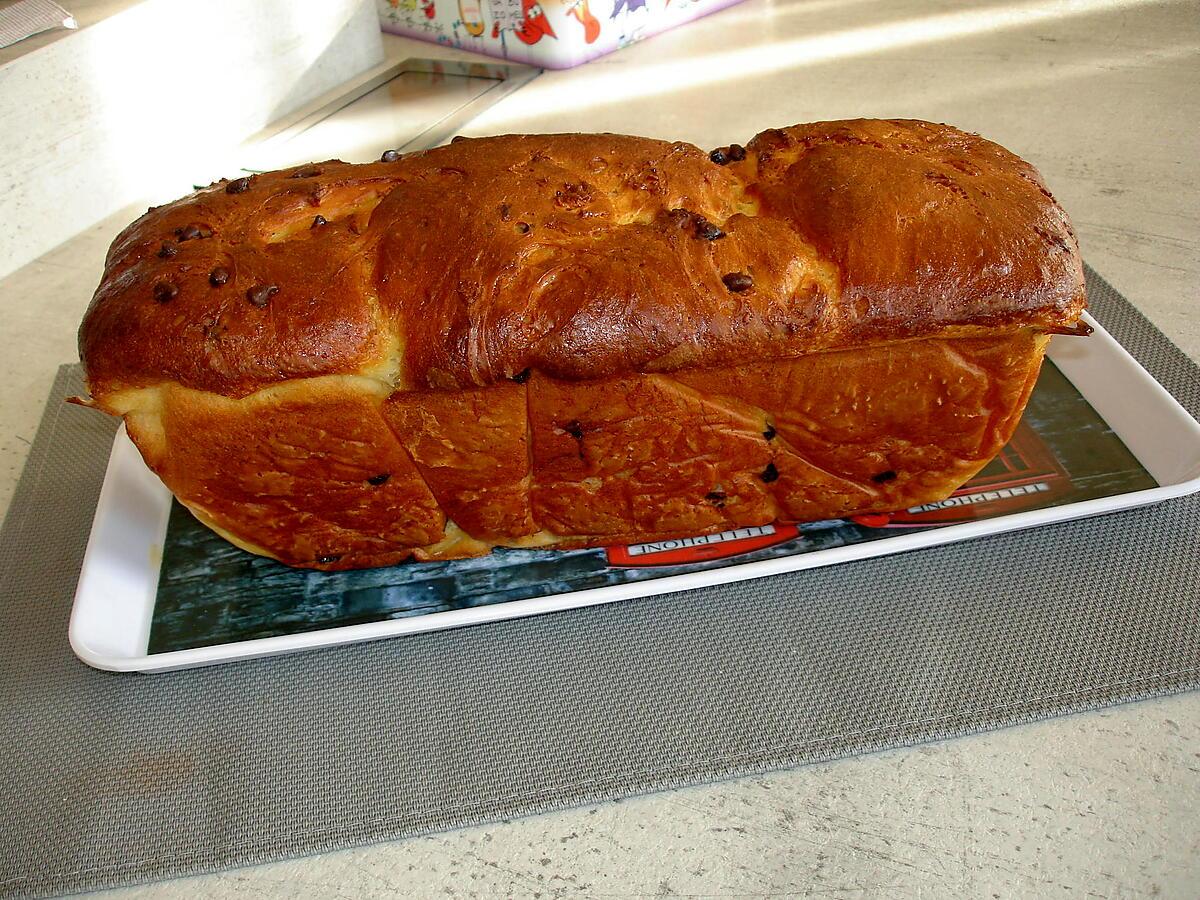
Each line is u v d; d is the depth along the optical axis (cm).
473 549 35
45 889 27
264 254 31
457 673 32
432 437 31
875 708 29
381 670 32
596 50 67
